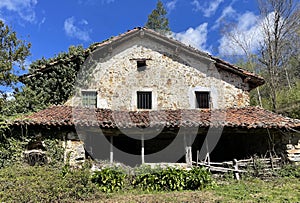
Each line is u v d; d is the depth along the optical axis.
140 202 8.54
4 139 11.58
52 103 16.22
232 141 16.16
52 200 8.30
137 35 16.08
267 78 28.31
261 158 12.91
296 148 12.97
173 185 10.45
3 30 19.00
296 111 22.34
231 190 9.89
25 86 16.56
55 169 10.54
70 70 16.11
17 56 19.08
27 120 11.72
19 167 10.09
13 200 7.73
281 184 10.64
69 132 12.06
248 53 31.12
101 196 9.35
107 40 16.44
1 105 16.31
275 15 24.38
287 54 27.67
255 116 13.92
